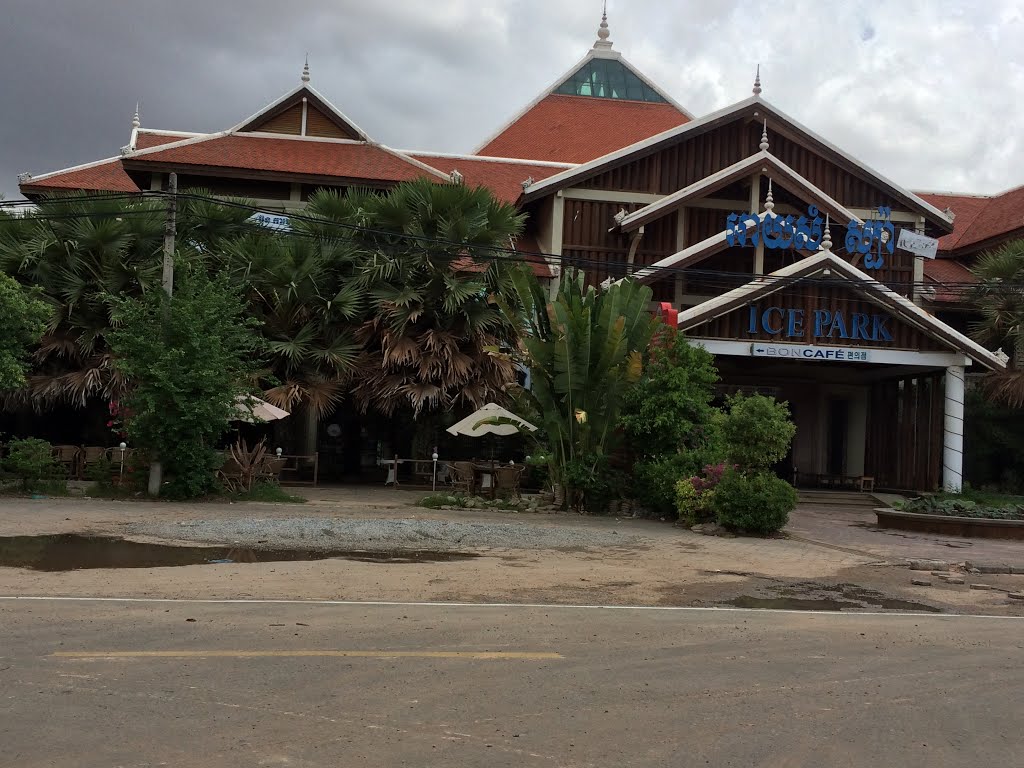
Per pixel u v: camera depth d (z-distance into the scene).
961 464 23.38
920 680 6.44
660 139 26.72
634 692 5.83
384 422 26.52
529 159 33.25
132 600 8.19
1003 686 6.35
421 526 14.21
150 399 17.08
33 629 6.94
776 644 7.43
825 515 21.14
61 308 20.67
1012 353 26.03
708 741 4.96
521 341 21.08
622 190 26.78
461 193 22.08
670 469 17.30
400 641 6.97
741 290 21.97
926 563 12.67
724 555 13.16
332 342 21.88
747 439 15.74
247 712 5.15
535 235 28.92
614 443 18.72
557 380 18.28
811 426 28.83
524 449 23.86
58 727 4.80
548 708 5.43
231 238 22.55
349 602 8.50
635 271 22.45
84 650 6.36
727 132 27.44
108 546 11.52
